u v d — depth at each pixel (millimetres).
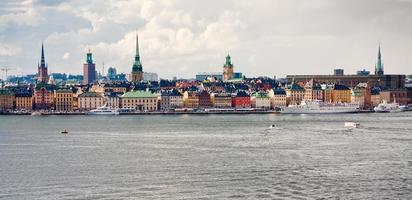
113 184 152375
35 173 167875
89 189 146875
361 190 145250
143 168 175750
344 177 160000
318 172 167250
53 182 155125
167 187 148875
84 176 163125
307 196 139750
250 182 154125
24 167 178250
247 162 185750
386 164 180500
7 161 190375
